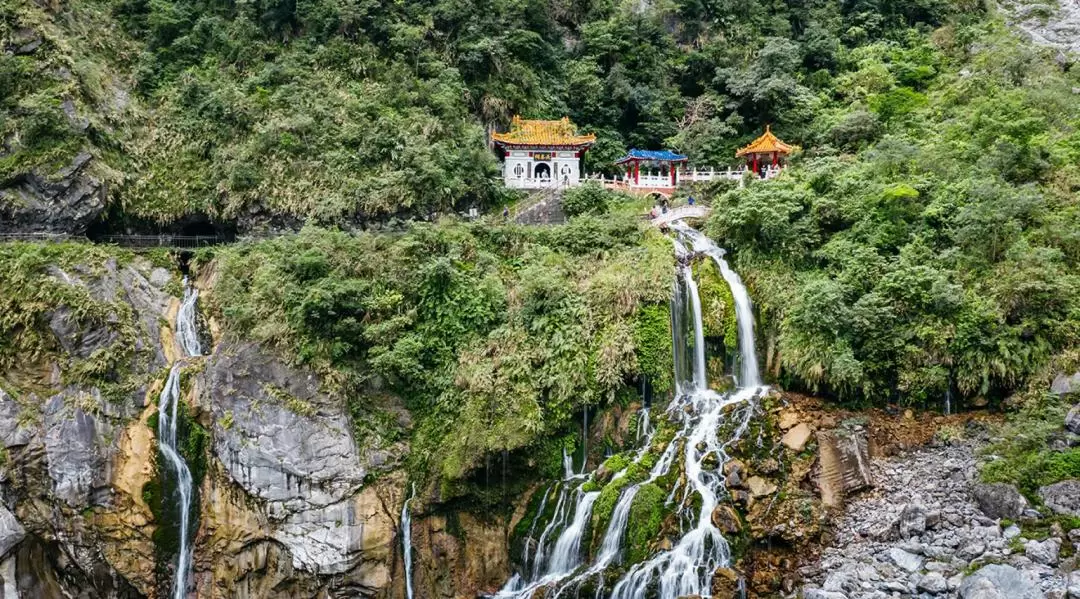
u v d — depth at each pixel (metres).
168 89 46.94
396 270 34.00
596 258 35.94
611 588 25.97
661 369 32.09
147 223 42.31
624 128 54.34
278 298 32.56
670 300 33.25
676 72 57.00
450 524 30.28
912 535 24.94
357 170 42.59
